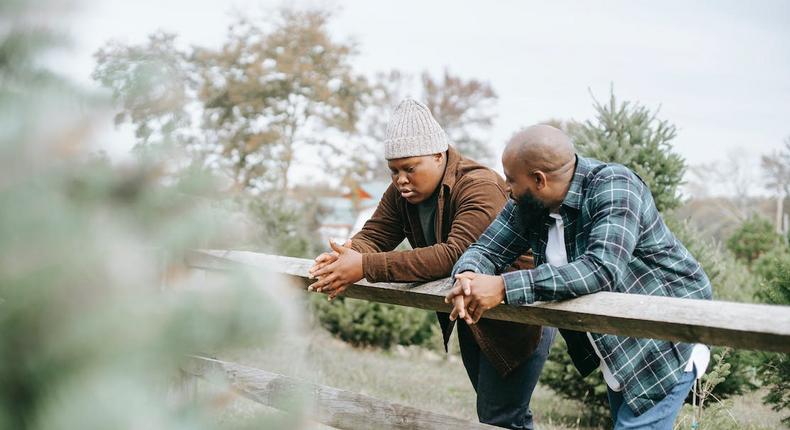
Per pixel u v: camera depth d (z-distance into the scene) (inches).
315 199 1039.6
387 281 104.4
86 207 33.6
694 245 254.2
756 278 387.2
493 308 94.7
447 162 119.9
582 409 266.5
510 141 98.4
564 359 255.9
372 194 1253.1
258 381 99.1
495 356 117.9
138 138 35.6
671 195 249.0
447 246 107.0
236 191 39.5
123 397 31.4
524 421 127.5
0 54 34.0
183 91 37.0
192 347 34.9
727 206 1582.2
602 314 81.7
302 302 39.9
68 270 32.0
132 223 34.7
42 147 32.9
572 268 86.4
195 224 35.5
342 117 1090.1
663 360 95.6
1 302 31.8
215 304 34.8
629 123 248.7
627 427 96.9
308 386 42.0
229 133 995.3
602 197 93.0
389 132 118.6
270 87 1028.5
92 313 32.0
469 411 255.0
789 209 1552.7
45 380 31.4
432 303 103.0
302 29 1074.7
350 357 366.3
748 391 280.8
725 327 72.1
